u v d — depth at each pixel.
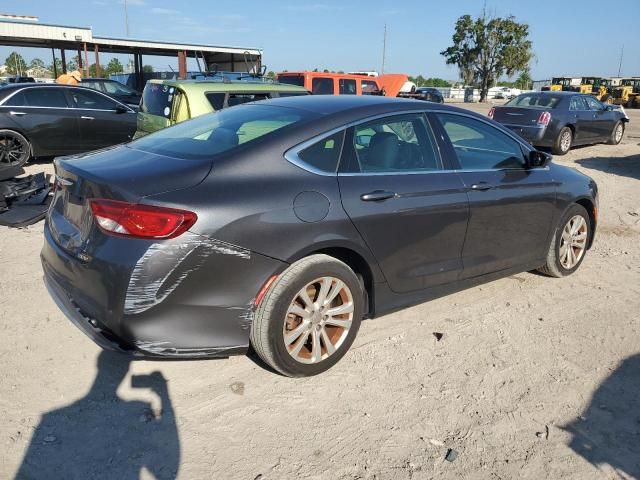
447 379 3.39
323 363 3.32
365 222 3.32
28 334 3.70
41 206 6.70
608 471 2.67
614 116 15.33
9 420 2.85
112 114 10.78
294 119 3.46
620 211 7.93
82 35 25.94
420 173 3.71
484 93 66.25
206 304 2.87
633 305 4.56
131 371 3.33
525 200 4.36
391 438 2.85
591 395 3.28
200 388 3.20
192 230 2.78
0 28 24.42
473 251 4.06
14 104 9.72
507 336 3.96
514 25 64.00
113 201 2.80
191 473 2.56
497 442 2.85
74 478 2.50
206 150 3.25
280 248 3.00
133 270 2.72
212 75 18.02
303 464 2.64
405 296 3.72
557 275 5.01
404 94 33.06
